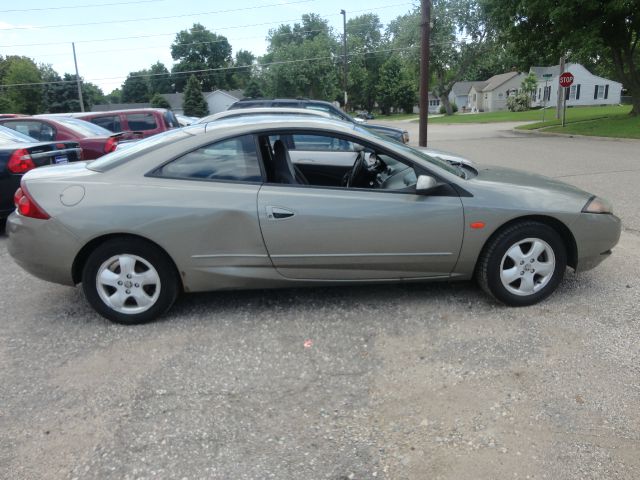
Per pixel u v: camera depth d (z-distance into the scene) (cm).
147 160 378
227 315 395
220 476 231
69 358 338
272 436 257
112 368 324
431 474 229
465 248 381
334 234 370
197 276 375
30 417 276
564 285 436
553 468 231
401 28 5669
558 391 286
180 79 9869
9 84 8038
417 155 391
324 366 320
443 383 298
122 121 1237
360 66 7506
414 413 272
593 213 389
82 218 360
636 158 1305
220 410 279
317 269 380
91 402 288
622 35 2277
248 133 381
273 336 360
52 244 364
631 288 426
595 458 236
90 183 370
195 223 363
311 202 369
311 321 382
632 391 284
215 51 9950
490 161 1323
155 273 374
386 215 370
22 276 505
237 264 374
